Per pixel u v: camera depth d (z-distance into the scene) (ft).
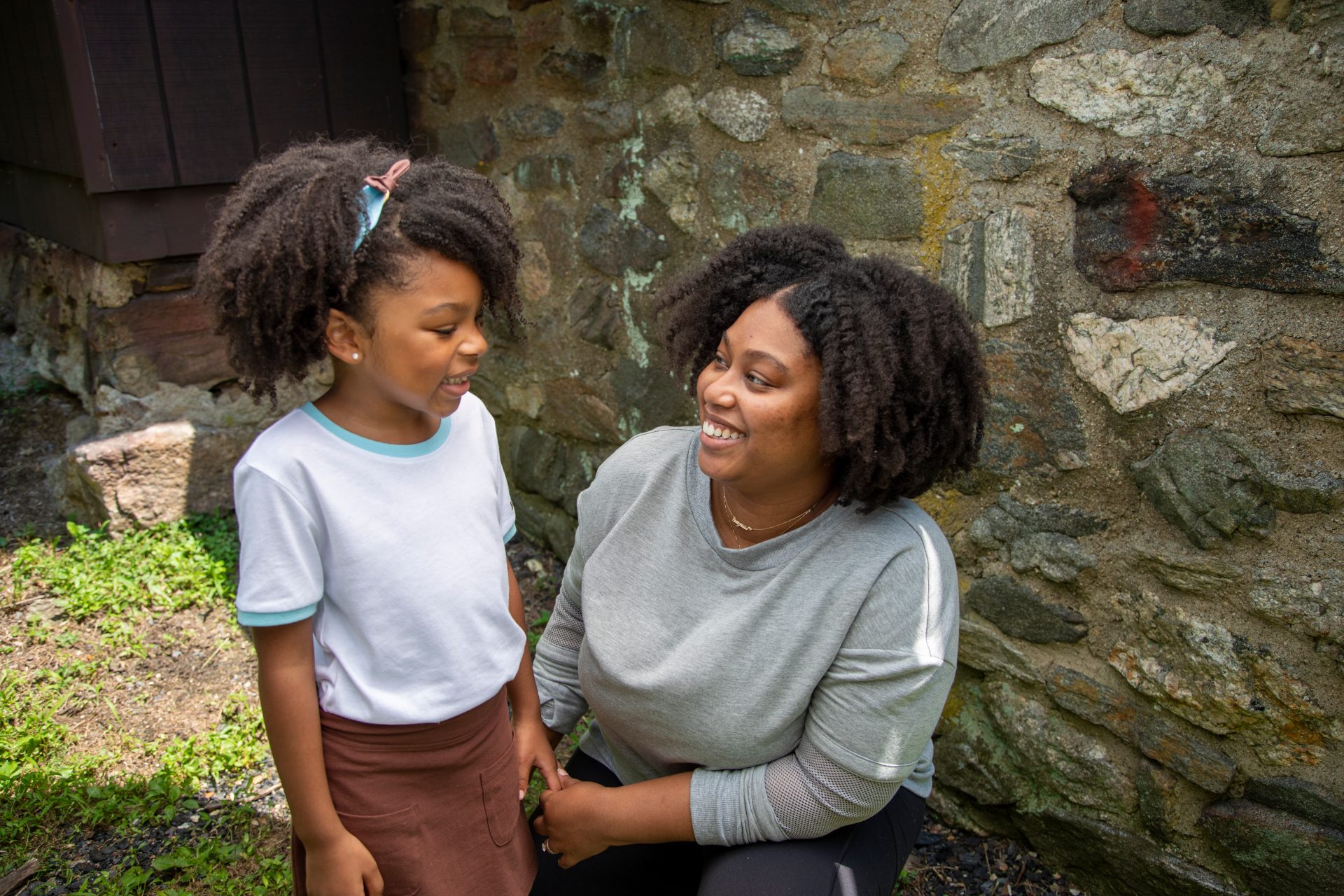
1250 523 5.31
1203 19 5.06
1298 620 5.20
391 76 10.53
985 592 6.55
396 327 3.90
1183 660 5.67
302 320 3.95
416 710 4.19
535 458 10.19
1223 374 5.31
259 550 3.90
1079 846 6.38
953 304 4.32
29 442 11.69
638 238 8.34
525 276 9.72
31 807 6.82
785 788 4.50
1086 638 6.14
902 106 6.32
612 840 4.76
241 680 8.24
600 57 8.22
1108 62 5.41
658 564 4.83
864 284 4.18
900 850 4.94
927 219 6.35
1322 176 4.83
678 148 7.78
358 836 4.26
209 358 10.65
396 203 3.88
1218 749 5.64
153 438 10.17
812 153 6.88
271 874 6.34
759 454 4.29
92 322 10.29
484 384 10.68
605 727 5.20
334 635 4.16
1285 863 5.43
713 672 4.50
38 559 9.51
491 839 4.61
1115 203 5.51
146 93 9.18
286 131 10.02
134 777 7.12
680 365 4.94
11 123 10.68
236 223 3.91
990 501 6.43
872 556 4.42
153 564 9.53
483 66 9.50
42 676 8.05
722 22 7.18
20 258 12.35
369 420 4.19
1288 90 4.86
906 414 4.23
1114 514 5.89
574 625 5.55
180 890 6.22
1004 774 6.64
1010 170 5.91
